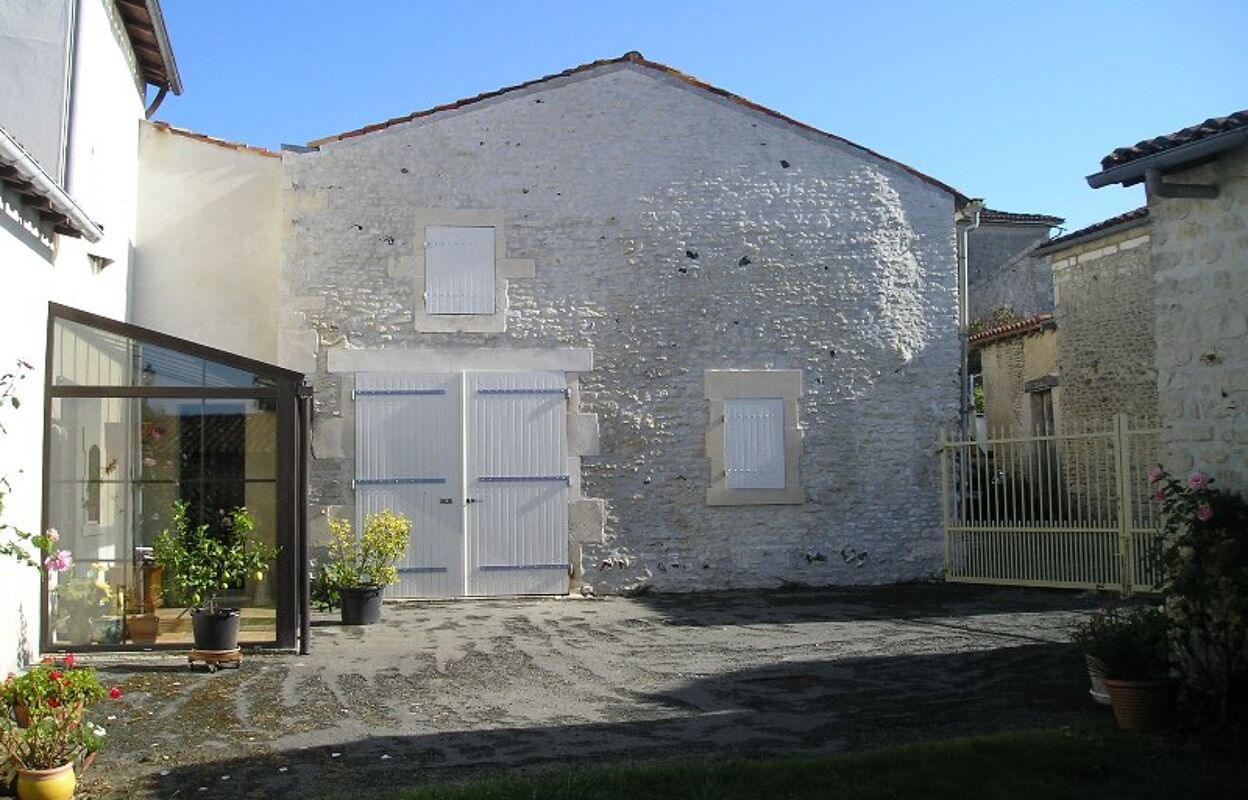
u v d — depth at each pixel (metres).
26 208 8.05
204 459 9.05
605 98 13.24
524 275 12.89
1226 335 6.43
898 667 8.27
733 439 13.17
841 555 13.28
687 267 13.20
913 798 5.04
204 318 12.77
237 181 12.98
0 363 7.63
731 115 13.46
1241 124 6.15
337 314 12.56
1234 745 5.67
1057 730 6.18
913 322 13.69
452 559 12.53
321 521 12.34
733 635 9.97
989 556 13.12
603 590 12.79
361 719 6.84
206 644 8.36
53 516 8.73
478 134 12.97
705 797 5.03
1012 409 18.59
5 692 5.58
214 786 5.48
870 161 13.73
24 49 10.29
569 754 6.00
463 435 12.66
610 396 12.96
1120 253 15.62
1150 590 11.49
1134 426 13.77
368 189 12.75
